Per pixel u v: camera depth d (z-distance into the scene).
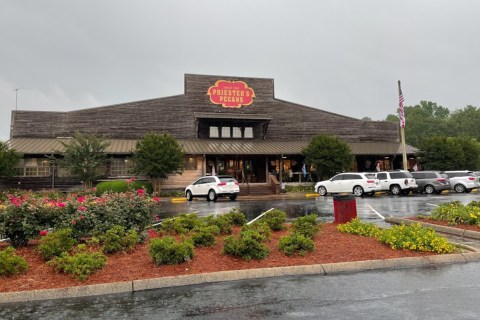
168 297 5.36
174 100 32.53
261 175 33.66
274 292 5.52
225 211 16.88
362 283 5.89
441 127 94.56
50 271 6.26
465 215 10.36
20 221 7.96
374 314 4.56
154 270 6.35
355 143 35.84
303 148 30.72
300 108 35.28
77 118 30.39
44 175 27.75
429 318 4.42
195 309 4.85
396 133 37.50
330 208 17.39
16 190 24.64
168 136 27.44
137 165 26.34
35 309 4.94
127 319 4.53
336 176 26.30
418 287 5.64
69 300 5.30
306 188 31.23
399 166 36.78
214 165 32.75
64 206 8.31
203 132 33.03
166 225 9.37
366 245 8.03
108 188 23.78
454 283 5.82
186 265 6.64
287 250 7.31
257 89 34.53
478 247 8.23
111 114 31.11
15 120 29.39
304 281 6.07
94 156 25.72
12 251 6.41
